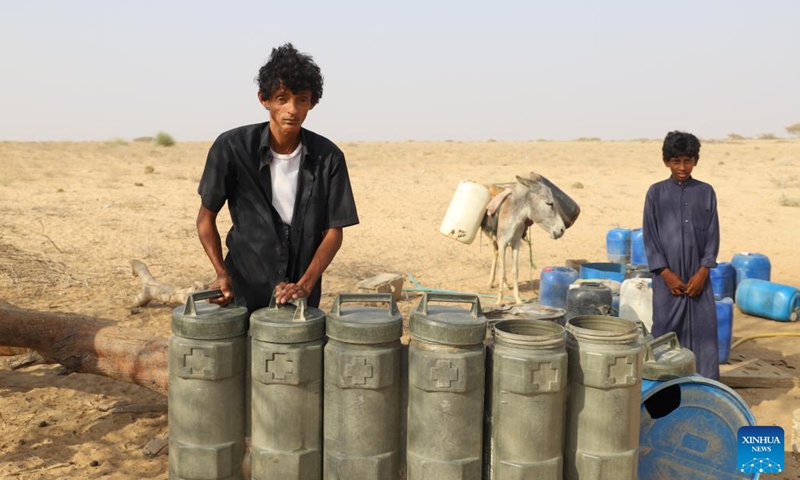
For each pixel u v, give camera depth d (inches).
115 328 213.0
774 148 2423.7
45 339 213.2
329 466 141.6
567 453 141.9
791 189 1011.3
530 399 134.3
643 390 151.7
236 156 145.4
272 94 140.3
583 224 683.4
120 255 473.7
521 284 443.8
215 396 141.8
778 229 661.3
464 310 143.6
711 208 218.8
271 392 138.7
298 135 148.0
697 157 219.8
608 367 136.1
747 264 385.4
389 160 1622.8
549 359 133.0
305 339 138.2
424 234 613.3
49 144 1711.4
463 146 2790.4
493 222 393.1
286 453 139.6
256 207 147.9
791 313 351.3
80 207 668.7
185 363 140.4
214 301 149.9
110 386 248.5
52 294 369.4
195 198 780.0
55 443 204.8
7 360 265.4
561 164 1600.6
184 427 142.6
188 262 464.1
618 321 148.9
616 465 139.0
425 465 136.9
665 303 222.4
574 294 269.3
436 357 133.7
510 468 136.2
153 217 634.8
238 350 142.9
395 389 141.3
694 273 220.1
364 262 491.8
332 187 149.6
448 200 852.6
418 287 422.3
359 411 138.1
